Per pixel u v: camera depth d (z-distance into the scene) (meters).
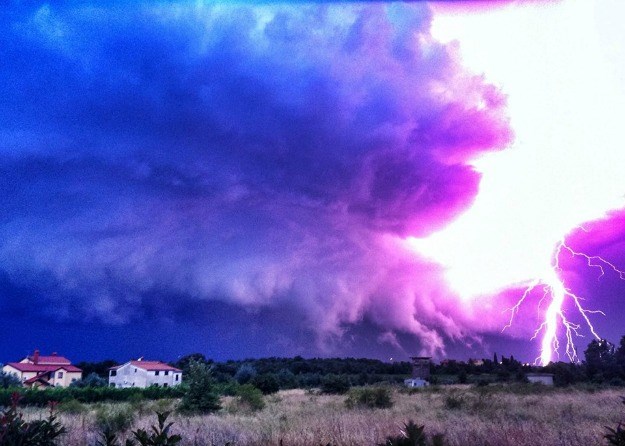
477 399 28.00
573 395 34.78
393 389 49.41
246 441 13.31
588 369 66.62
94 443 12.88
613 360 68.00
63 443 13.02
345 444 12.64
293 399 38.47
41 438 9.46
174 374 91.19
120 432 15.23
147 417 20.78
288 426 15.62
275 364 104.75
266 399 37.72
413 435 6.58
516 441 12.40
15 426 9.05
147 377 87.75
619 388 47.44
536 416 18.42
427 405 26.56
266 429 15.12
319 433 13.80
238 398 30.33
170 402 33.31
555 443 12.05
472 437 12.98
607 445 11.01
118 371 89.12
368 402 27.00
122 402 42.25
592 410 20.88
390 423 15.95
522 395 35.72
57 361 99.50
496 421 16.48
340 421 16.72
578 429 13.59
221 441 13.25
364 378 75.81
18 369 87.25
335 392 46.66
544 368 72.12
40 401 38.22
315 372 98.31
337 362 110.44
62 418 19.81
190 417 22.20
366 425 15.38
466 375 76.12
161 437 7.59
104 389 45.03
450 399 24.97
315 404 30.44
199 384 27.17
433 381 70.19
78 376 91.00
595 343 71.31
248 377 58.09
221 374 67.12
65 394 40.28
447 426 14.88
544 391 41.53
